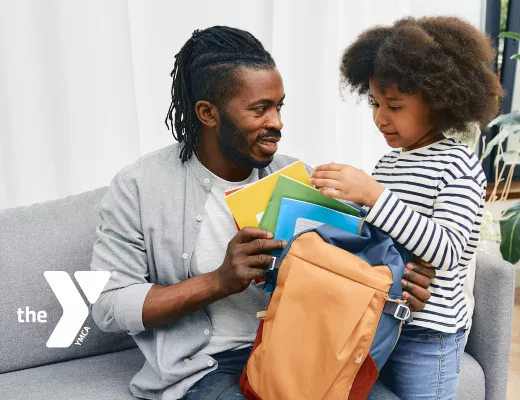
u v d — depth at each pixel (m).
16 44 1.69
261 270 1.02
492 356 1.43
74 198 1.51
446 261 1.02
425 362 1.12
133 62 1.84
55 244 1.42
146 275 1.19
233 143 1.11
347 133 2.14
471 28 1.14
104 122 1.81
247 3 1.90
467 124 1.16
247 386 1.02
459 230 1.03
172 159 1.22
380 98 1.14
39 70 1.73
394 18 2.13
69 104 1.76
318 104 2.05
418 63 1.08
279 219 1.06
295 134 2.06
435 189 1.09
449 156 1.10
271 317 0.99
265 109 1.10
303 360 0.95
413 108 1.11
